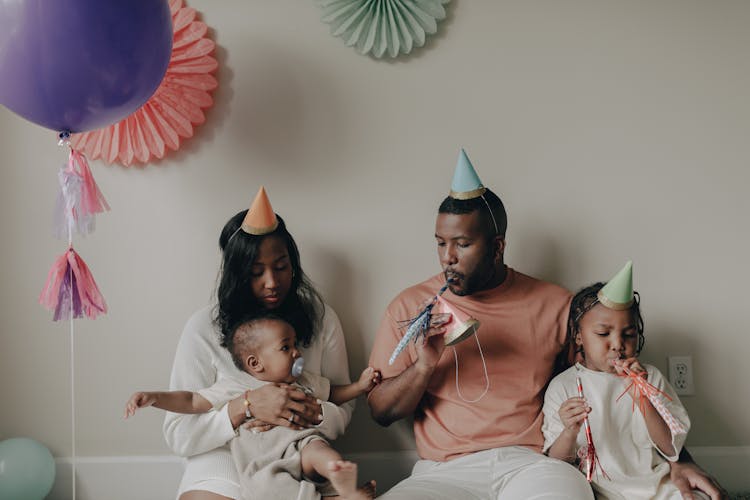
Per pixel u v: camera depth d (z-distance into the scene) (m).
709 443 2.23
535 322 1.98
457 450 1.91
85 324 2.21
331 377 2.06
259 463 1.77
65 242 2.19
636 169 2.20
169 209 2.20
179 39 2.10
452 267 1.92
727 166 2.20
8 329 2.21
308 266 2.21
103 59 1.69
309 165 2.19
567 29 2.18
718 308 2.22
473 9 2.18
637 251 2.21
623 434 1.86
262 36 2.17
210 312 1.99
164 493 2.21
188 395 1.86
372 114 2.19
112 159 2.14
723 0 2.18
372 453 2.23
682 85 2.19
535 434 1.91
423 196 2.20
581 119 2.19
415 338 1.84
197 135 2.18
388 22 2.15
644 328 2.22
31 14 1.62
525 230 2.20
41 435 2.22
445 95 2.19
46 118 1.76
